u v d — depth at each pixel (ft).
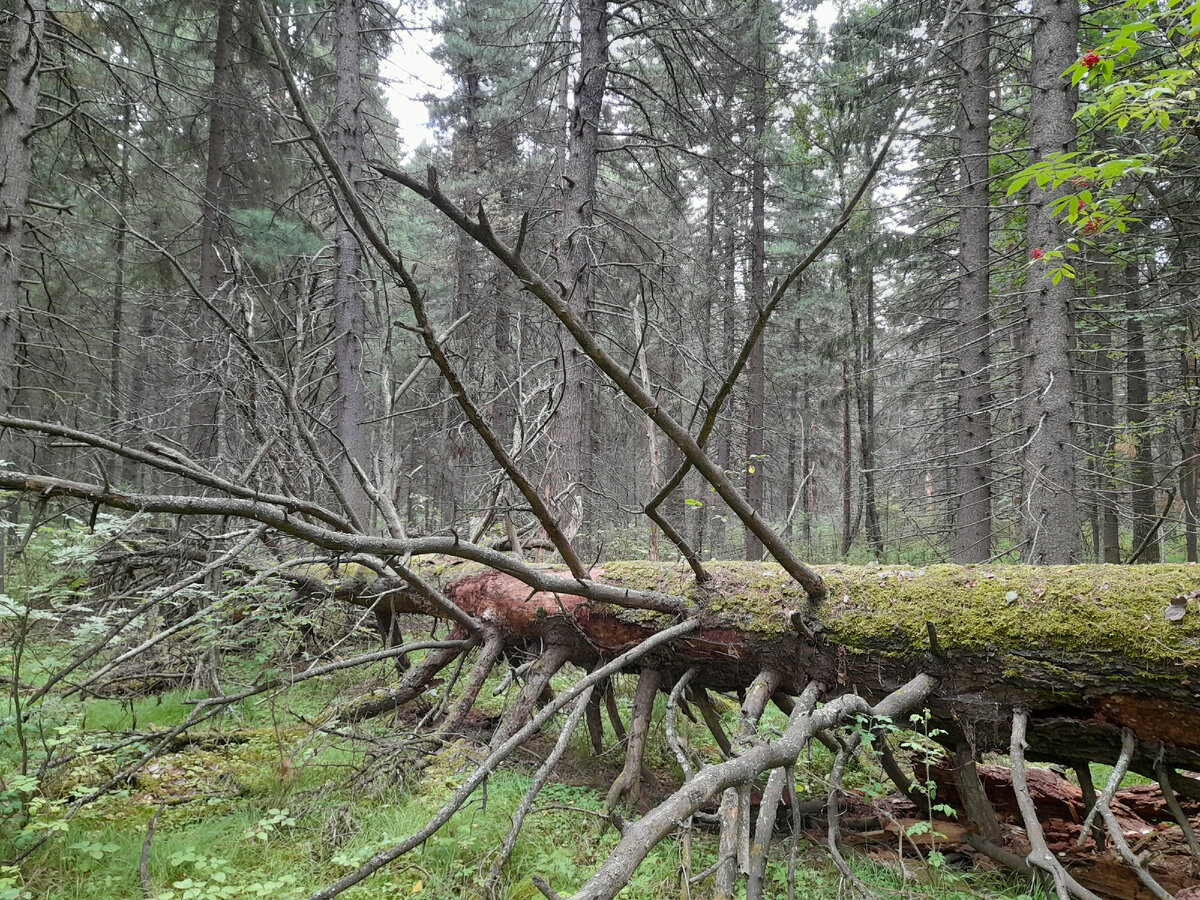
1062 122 21.71
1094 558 36.27
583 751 15.72
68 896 9.29
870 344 53.62
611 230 36.29
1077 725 9.74
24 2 25.31
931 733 10.57
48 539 16.66
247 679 17.95
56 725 13.71
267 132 41.73
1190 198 23.77
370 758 13.82
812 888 10.25
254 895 9.48
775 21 40.32
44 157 36.37
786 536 46.21
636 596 12.91
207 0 40.09
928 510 44.88
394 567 13.67
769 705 16.62
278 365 25.46
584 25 27.99
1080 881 10.96
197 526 20.40
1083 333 29.81
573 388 26.73
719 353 39.17
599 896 4.76
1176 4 11.42
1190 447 25.16
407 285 8.51
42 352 36.73
